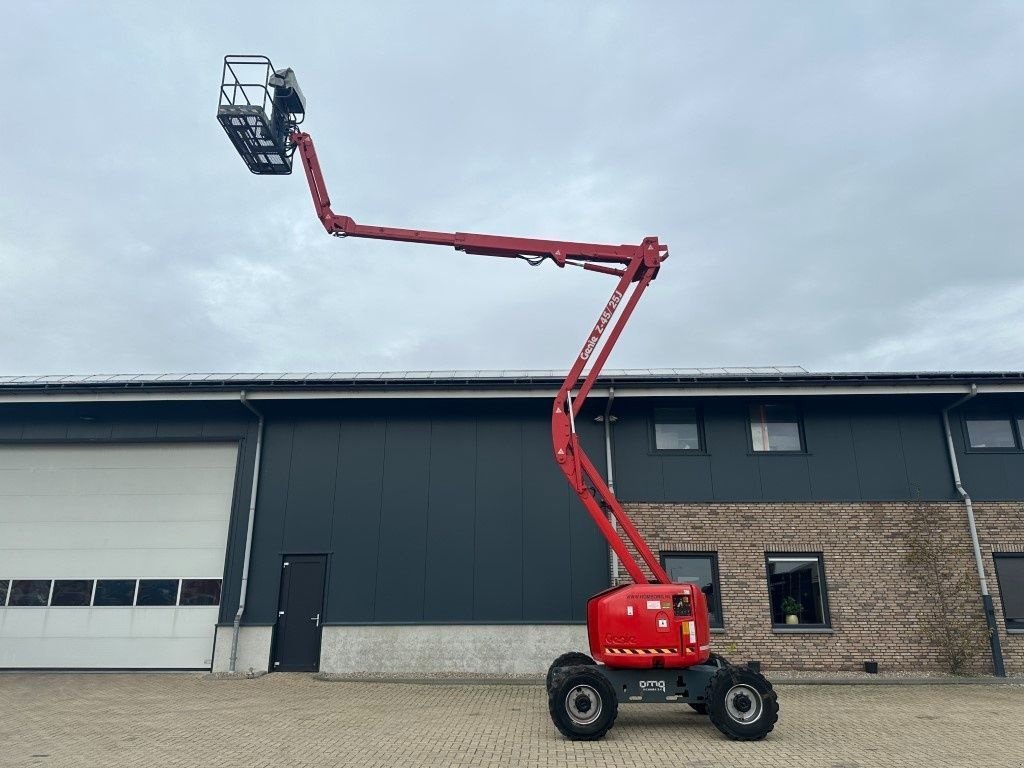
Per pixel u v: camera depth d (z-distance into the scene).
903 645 13.16
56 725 9.16
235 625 13.77
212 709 10.26
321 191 10.91
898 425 14.34
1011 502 13.84
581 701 8.16
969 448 14.23
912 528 13.72
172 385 14.41
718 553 13.71
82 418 15.23
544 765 6.98
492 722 9.20
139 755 7.54
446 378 14.41
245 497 14.57
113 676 13.69
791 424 14.55
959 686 12.18
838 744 7.85
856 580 13.50
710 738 8.16
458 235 10.64
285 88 10.63
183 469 15.07
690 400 14.54
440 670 13.46
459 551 14.08
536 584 13.86
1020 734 8.41
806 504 13.91
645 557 9.23
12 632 14.45
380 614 13.83
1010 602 13.39
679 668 8.44
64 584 14.64
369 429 14.78
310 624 13.93
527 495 14.30
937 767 6.89
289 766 7.05
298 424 14.88
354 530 14.27
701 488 14.09
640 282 10.29
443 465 14.52
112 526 14.88
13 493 15.11
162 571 14.60
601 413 14.55
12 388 14.37
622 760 7.15
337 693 11.66
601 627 8.54
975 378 13.80
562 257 10.48
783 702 10.66
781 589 13.64
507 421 14.70
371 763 7.13
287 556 14.25
